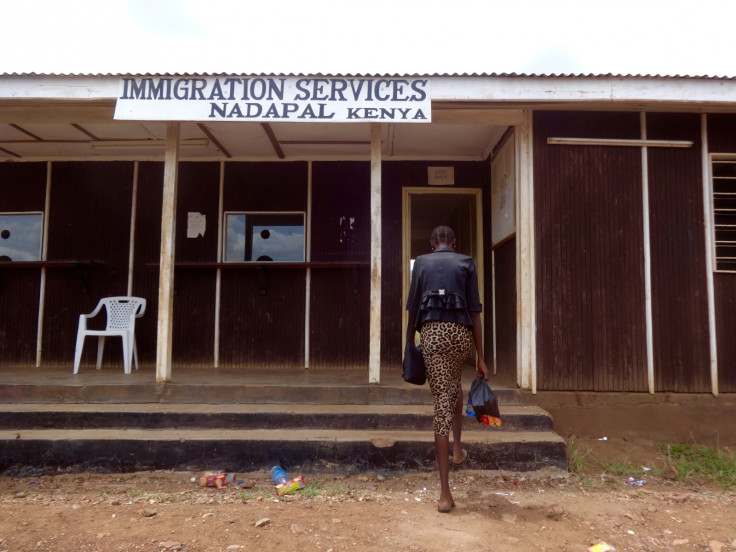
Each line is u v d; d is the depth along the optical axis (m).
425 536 3.01
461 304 3.39
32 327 6.73
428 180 6.79
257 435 4.28
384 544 2.90
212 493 3.78
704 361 5.06
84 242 6.83
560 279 5.11
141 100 4.66
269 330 6.64
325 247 6.74
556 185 5.18
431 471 4.13
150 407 4.64
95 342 6.68
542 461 4.17
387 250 6.73
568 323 5.07
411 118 4.64
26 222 6.93
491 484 4.00
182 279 6.71
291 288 6.69
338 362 6.58
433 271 3.47
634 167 5.22
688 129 5.28
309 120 4.62
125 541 2.92
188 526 3.13
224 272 6.70
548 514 3.35
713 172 5.36
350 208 6.78
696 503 3.68
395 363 6.56
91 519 3.25
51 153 6.80
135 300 6.11
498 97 4.71
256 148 6.51
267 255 6.81
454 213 8.35
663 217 5.19
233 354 6.63
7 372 5.90
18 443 4.19
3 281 6.80
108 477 4.13
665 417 4.96
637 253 5.15
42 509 3.44
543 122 5.24
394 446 4.16
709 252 5.17
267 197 6.81
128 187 6.88
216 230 6.79
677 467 4.35
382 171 6.82
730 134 5.29
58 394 4.79
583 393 5.01
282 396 4.83
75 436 4.25
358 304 6.64
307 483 3.99
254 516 3.29
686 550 2.97
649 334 5.07
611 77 4.72
